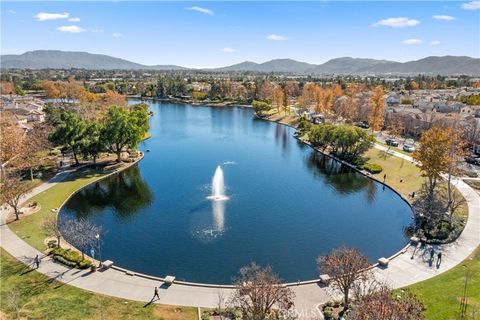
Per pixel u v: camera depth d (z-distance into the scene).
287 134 136.75
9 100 173.25
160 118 173.12
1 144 77.44
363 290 35.09
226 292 38.34
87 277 40.56
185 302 36.41
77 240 45.44
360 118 142.62
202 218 60.47
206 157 101.62
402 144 107.12
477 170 80.88
